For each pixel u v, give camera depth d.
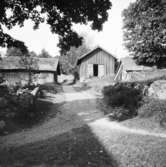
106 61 34.41
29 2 10.12
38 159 5.59
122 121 10.10
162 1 22.25
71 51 55.41
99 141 7.06
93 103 15.40
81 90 24.42
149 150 6.15
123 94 12.14
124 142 6.91
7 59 33.50
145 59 26.98
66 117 11.38
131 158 5.59
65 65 55.12
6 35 11.02
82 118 11.05
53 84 29.14
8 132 8.51
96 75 36.53
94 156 5.73
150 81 13.61
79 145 6.66
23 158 5.69
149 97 11.99
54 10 10.52
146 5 24.06
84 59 33.97
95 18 10.09
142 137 7.52
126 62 29.36
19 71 30.56
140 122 9.59
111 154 5.86
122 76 29.14
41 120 10.73
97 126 9.34
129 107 11.24
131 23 25.95
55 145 6.76
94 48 33.69
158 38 22.91
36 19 10.67
